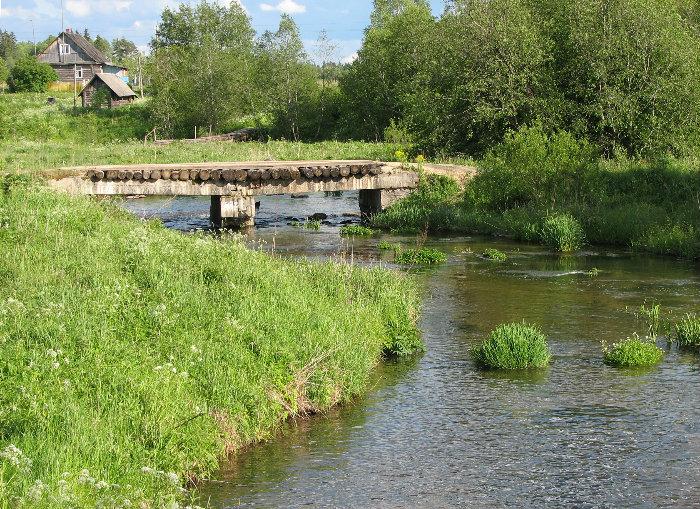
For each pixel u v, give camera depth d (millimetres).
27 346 9750
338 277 16266
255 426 9906
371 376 12656
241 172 30281
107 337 10195
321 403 10984
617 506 8297
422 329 15523
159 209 35688
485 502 8383
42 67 97562
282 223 31750
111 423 8398
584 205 27969
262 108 75438
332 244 26297
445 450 9719
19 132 66188
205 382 9844
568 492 8609
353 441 9992
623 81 36812
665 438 10070
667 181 30359
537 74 38031
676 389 11922
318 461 9383
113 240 16297
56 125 71062
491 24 39031
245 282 13719
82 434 7984
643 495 8539
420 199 31703
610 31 36625
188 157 42000
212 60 74688
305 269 16844
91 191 29875
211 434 9148
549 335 15016
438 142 40719
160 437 8523
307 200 40312
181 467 8461
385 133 54500
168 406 8977
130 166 33375
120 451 7992
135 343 10383
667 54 35688
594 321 16000
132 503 7086
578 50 37188
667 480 8891
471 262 22938
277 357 10969
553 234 25516
